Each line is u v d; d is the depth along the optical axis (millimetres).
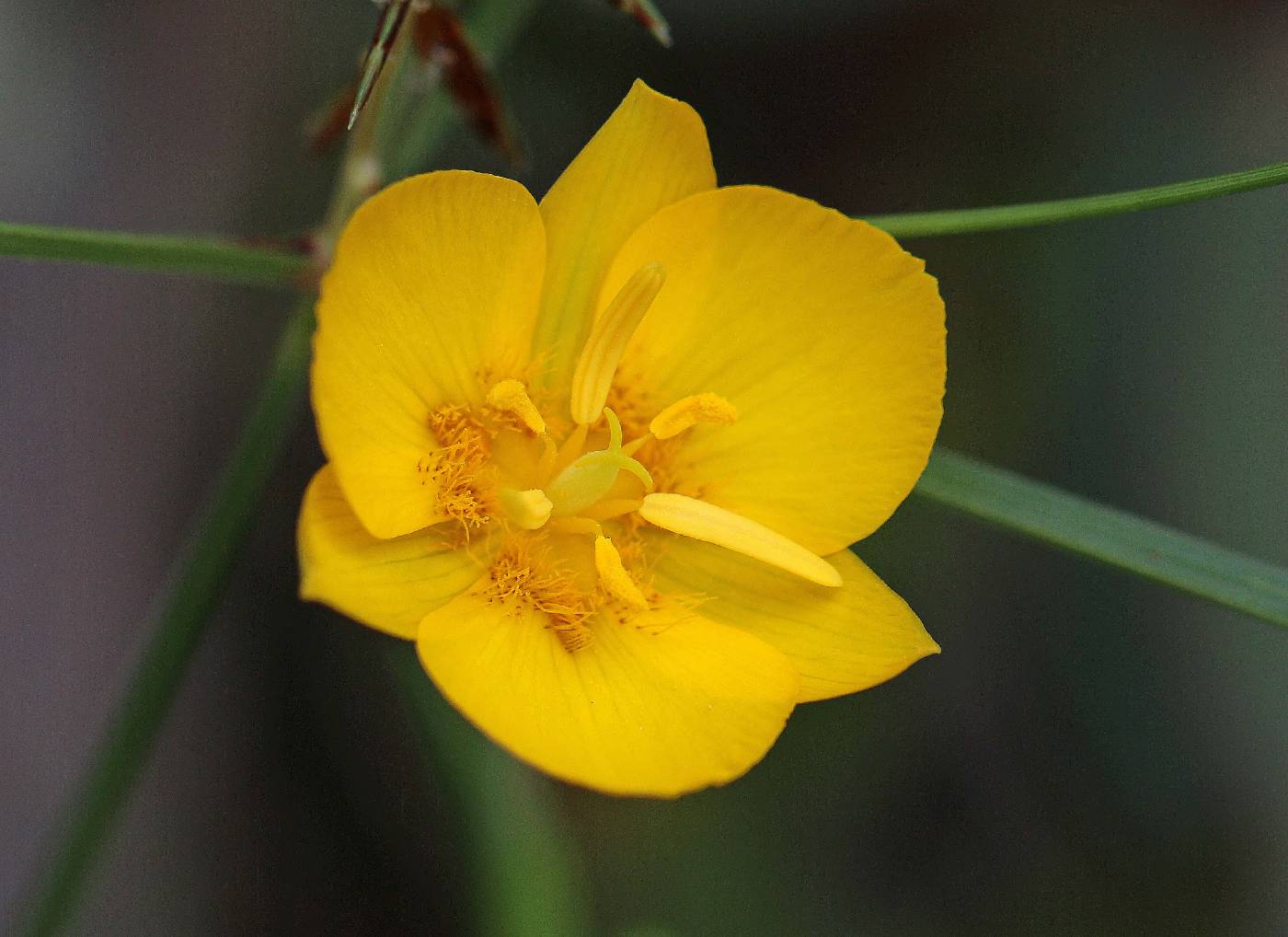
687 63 396
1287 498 392
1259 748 392
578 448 327
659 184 324
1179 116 402
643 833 383
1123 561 330
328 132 342
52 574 371
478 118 341
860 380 327
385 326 317
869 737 390
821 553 327
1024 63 403
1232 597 329
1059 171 400
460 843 376
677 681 322
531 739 312
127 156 383
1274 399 395
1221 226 400
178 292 384
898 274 324
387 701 380
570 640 324
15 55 381
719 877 383
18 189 378
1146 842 392
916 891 389
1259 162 399
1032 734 394
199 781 376
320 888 377
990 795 393
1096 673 395
